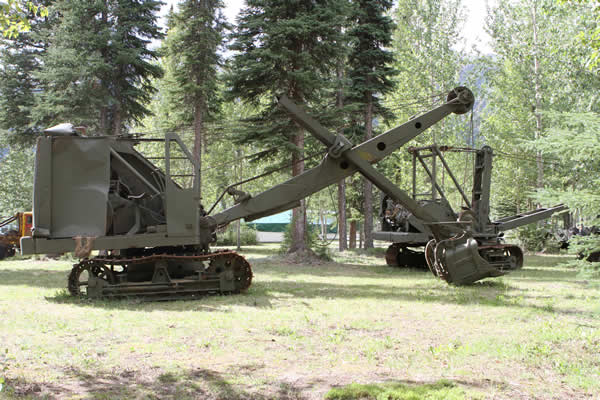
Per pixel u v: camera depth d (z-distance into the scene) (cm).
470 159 3094
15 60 2388
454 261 1248
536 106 2648
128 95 2280
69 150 1057
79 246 1036
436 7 3089
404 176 3131
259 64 1925
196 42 2453
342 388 491
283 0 1980
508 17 2783
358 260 2189
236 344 677
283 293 1162
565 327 772
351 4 2211
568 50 1980
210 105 2609
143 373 552
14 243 2416
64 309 941
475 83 3152
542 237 2545
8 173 3566
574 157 595
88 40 2105
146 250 1178
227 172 3684
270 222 4791
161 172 1168
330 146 1245
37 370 558
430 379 527
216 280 1116
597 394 479
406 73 3095
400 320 839
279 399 473
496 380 521
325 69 2152
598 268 585
